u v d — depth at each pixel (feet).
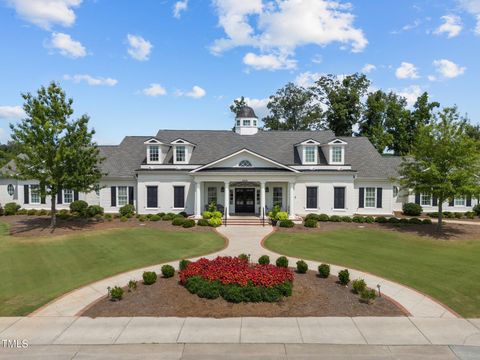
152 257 61.11
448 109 81.76
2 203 117.39
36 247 68.08
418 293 44.14
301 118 217.77
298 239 76.38
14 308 39.22
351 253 65.05
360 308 38.78
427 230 85.40
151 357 29.07
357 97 179.22
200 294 40.68
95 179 86.53
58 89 81.00
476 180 79.56
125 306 39.19
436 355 29.58
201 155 111.24
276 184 106.42
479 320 36.47
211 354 29.58
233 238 76.84
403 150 178.09
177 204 106.22
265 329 33.91
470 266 56.85
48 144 78.33
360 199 109.50
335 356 29.30
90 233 81.00
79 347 30.73
